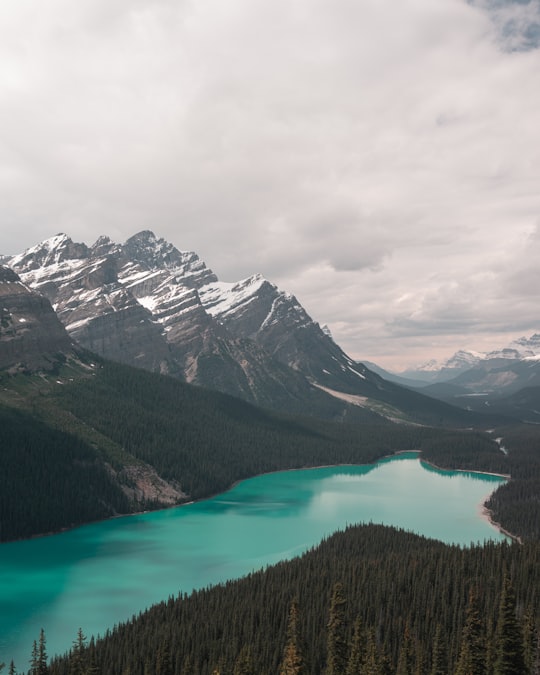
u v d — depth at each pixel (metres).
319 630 157.75
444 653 133.50
